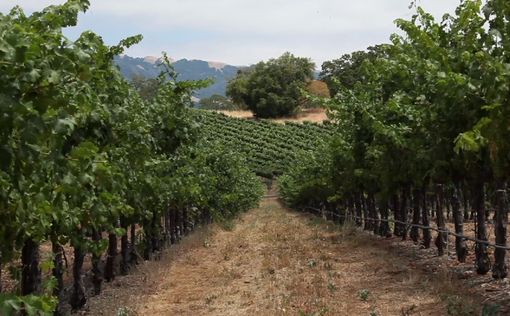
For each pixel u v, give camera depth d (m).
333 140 16.14
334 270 11.73
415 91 10.88
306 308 8.48
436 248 13.46
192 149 16.50
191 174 15.52
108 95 7.66
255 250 15.91
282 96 90.44
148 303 9.89
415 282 9.74
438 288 8.89
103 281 11.85
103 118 6.97
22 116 3.62
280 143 67.62
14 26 3.57
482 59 7.34
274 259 13.53
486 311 6.97
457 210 11.16
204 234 20.78
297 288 9.99
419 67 10.10
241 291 10.35
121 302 9.80
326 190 26.53
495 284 8.95
